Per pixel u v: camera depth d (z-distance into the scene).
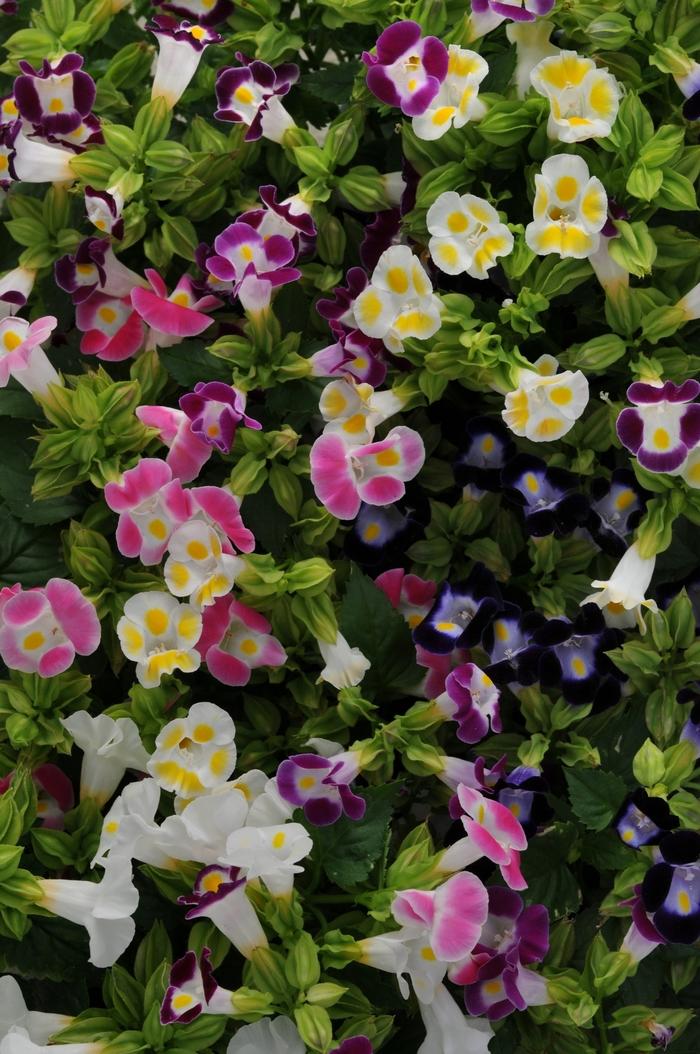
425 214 0.80
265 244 0.79
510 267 0.78
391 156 0.83
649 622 0.81
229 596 0.79
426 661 0.81
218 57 0.86
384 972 0.79
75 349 0.83
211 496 0.78
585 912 0.81
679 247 0.79
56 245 0.82
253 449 0.79
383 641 0.81
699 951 0.81
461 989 0.82
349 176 0.81
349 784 0.79
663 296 0.79
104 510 0.80
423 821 0.83
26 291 0.82
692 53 0.80
